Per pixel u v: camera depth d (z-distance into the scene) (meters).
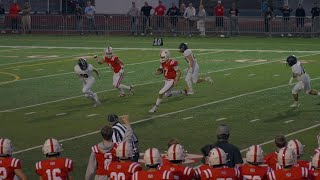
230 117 37.66
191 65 43.78
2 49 69.56
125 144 20.09
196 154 30.25
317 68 55.03
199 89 46.22
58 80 50.16
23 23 85.88
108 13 89.31
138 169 19.97
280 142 21.59
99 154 22.06
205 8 93.81
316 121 36.56
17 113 39.09
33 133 34.44
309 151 30.72
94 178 22.39
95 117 37.94
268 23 83.56
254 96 43.44
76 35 85.00
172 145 19.83
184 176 19.59
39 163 20.77
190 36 83.62
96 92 45.19
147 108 40.16
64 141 32.78
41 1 92.19
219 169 19.45
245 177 19.88
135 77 51.19
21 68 56.28
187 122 36.59
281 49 68.88
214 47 70.94
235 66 56.72
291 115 38.03
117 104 41.41
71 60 60.81
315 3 84.19
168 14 85.62
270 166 21.81
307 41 77.44
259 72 53.34
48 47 71.25
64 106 40.88
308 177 19.70
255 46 71.81
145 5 85.12
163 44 73.62
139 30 85.06
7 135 34.03
